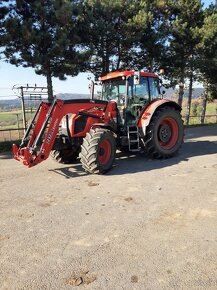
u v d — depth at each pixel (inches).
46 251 135.9
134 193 207.8
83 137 276.2
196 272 117.9
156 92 329.7
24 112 492.7
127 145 301.4
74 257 130.3
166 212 174.4
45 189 222.2
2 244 143.4
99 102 281.6
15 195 210.7
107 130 264.4
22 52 495.2
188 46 714.2
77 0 543.8
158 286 110.4
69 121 270.2
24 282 114.8
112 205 187.2
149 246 137.7
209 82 834.2
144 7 598.9
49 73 535.2
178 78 770.2
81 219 167.9
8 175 263.7
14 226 161.8
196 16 714.2
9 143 420.8
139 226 157.5
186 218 165.8
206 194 201.9
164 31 631.2
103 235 149.0
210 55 733.9
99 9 569.0
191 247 135.9
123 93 307.1
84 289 109.9
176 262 124.8
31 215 175.5
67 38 498.3
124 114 298.0
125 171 267.7
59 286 111.8
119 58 647.1
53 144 260.1
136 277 115.7
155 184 226.4
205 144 408.2
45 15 480.7
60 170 276.5
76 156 301.0
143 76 314.5
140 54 659.4
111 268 121.7
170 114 313.3
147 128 304.5
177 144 321.7
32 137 257.0
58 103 249.1
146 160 310.7
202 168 269.1
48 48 506.3
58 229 156.7
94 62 634.2
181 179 237.1
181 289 108.6
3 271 122.3
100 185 228.4
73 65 535.5
